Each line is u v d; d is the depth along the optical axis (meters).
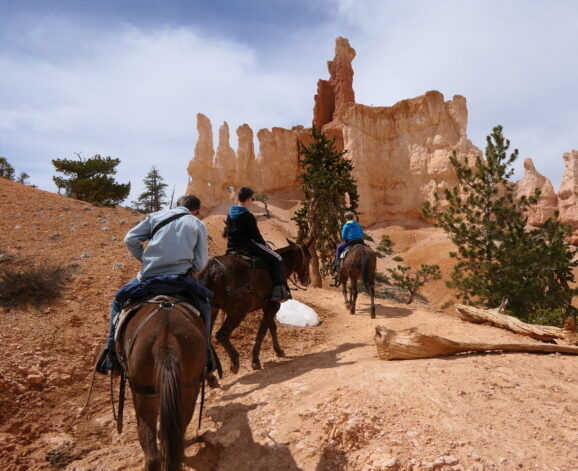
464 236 22.09
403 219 92.38
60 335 6.83
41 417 5.40
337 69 129.88
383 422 4.37
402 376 5.34
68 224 12.23
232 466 4.26
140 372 3.29
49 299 7.66
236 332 8.53
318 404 4.93
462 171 22.80
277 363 7.43
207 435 4.77
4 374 5.67
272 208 98.50
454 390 4.94
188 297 4.20
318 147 24.66
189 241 4.26
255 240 6.86
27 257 9.41
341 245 11.99
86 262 9.61
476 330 8.30
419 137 94.81
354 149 95.38
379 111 98.00
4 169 49.50
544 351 6.51
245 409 5.33
